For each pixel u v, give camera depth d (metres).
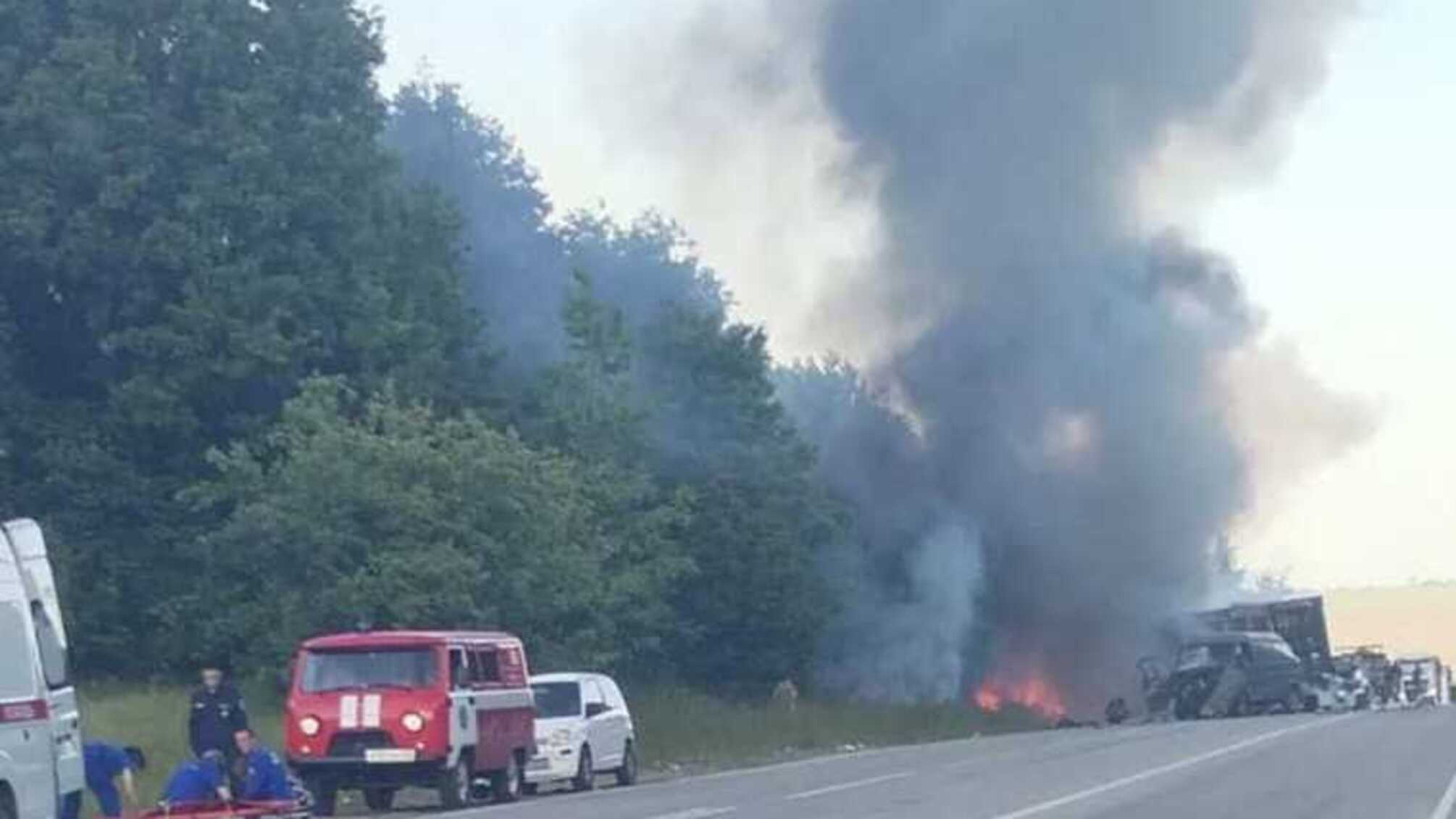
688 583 65.25
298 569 48.75
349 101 61.84
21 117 57.78
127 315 58.69
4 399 58.16
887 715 65.69
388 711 34.69
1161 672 79.75
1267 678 78.38
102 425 58.28
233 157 58.59
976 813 29.56
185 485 57.59
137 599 56.34
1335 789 33.44
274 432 53.16
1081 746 51.38
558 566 50.19
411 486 48.72
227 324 57.66
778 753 54.78
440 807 35.22
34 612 23.55
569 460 55.00
